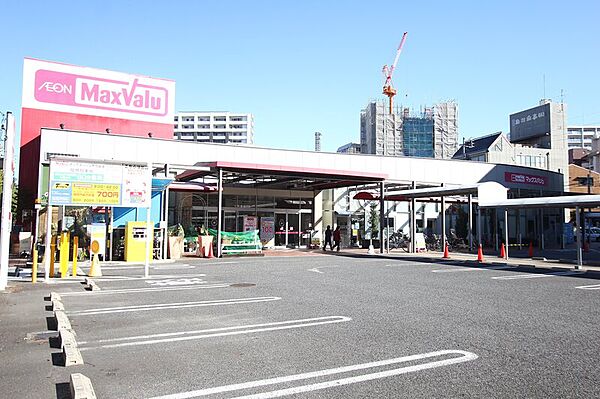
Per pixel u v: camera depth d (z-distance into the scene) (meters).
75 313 8.70
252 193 29.88
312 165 29.88
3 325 7.71
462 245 31.00
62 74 27.39
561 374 5.12
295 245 30.88
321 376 5.09
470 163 34.78
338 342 6.51
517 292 11.34
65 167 14.37
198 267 17.62
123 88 29.08
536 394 4.53
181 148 26.41
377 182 27.34
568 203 18.78
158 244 21.30
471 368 5.34
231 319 8.10
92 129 27.98
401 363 5.54
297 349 6.17
